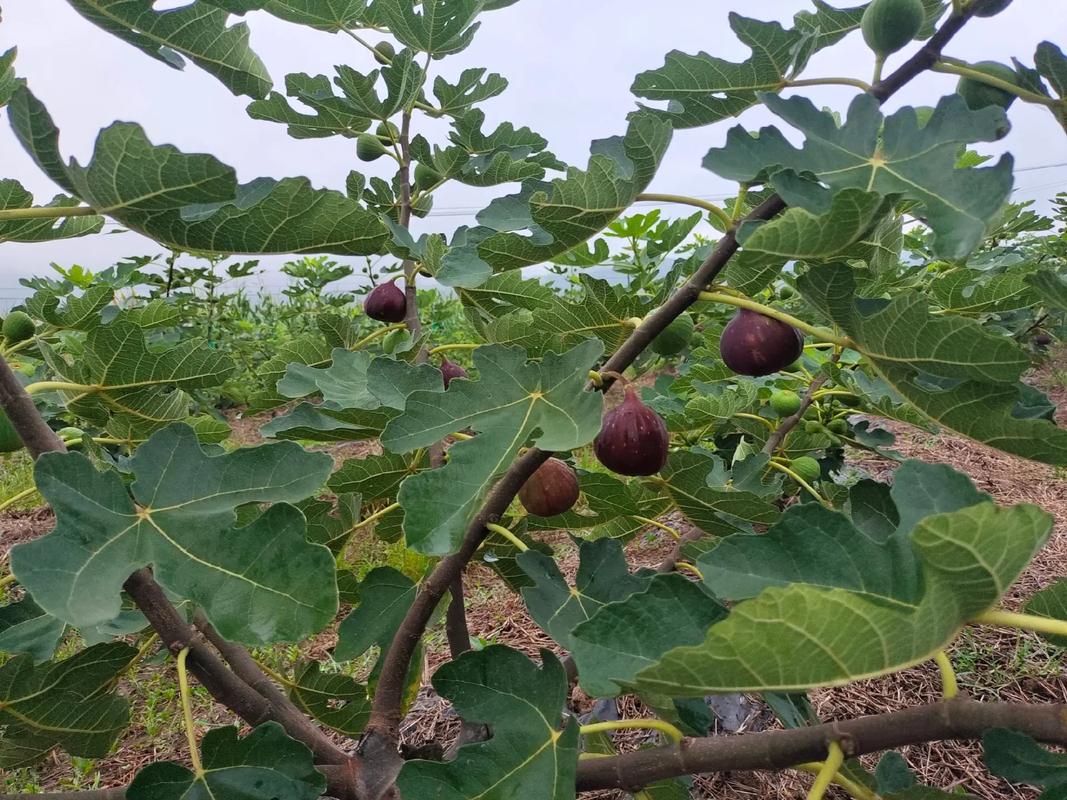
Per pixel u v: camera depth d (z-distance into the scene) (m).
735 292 0.50
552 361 0.48
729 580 0.37
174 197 0.40
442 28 0.86
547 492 0.61
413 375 0.57
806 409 1.06
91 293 0.81
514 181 1.00
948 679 0.36
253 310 4.58
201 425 0.88
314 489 0.43
